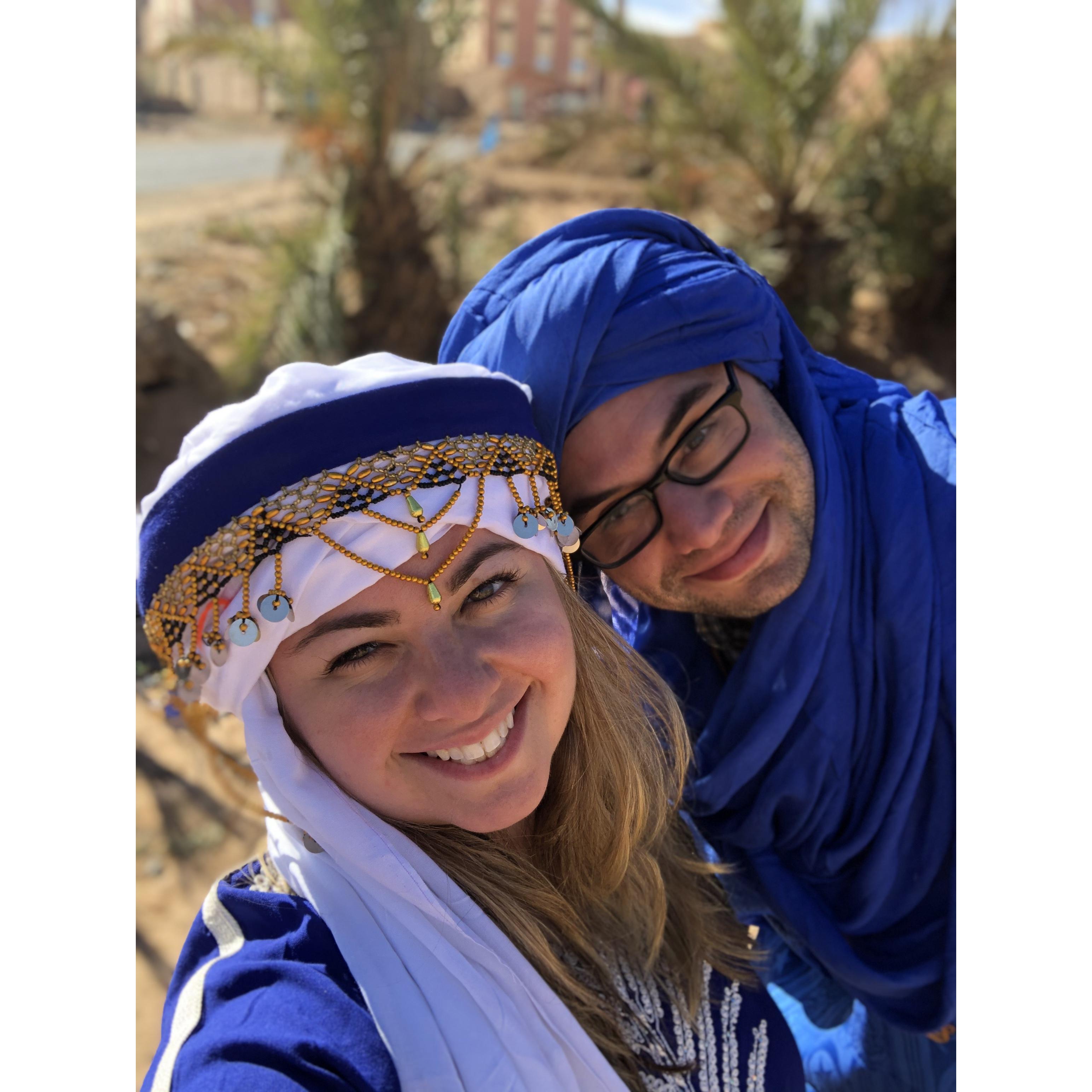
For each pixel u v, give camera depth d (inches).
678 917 60.1
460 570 45.9
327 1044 41.3
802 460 66.5
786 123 291.4
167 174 512.7
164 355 276.2
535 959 50.9
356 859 45.2
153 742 156.9
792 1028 86.0
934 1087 78.3
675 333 61.3
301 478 43.6
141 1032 117.1
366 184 292.2
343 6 283.7
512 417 49.1
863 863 71.6
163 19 496.1
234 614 44.6
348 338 290.4
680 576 67.4
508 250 333.4
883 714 68.8
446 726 45.8
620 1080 48.6
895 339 311.4
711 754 72.1
